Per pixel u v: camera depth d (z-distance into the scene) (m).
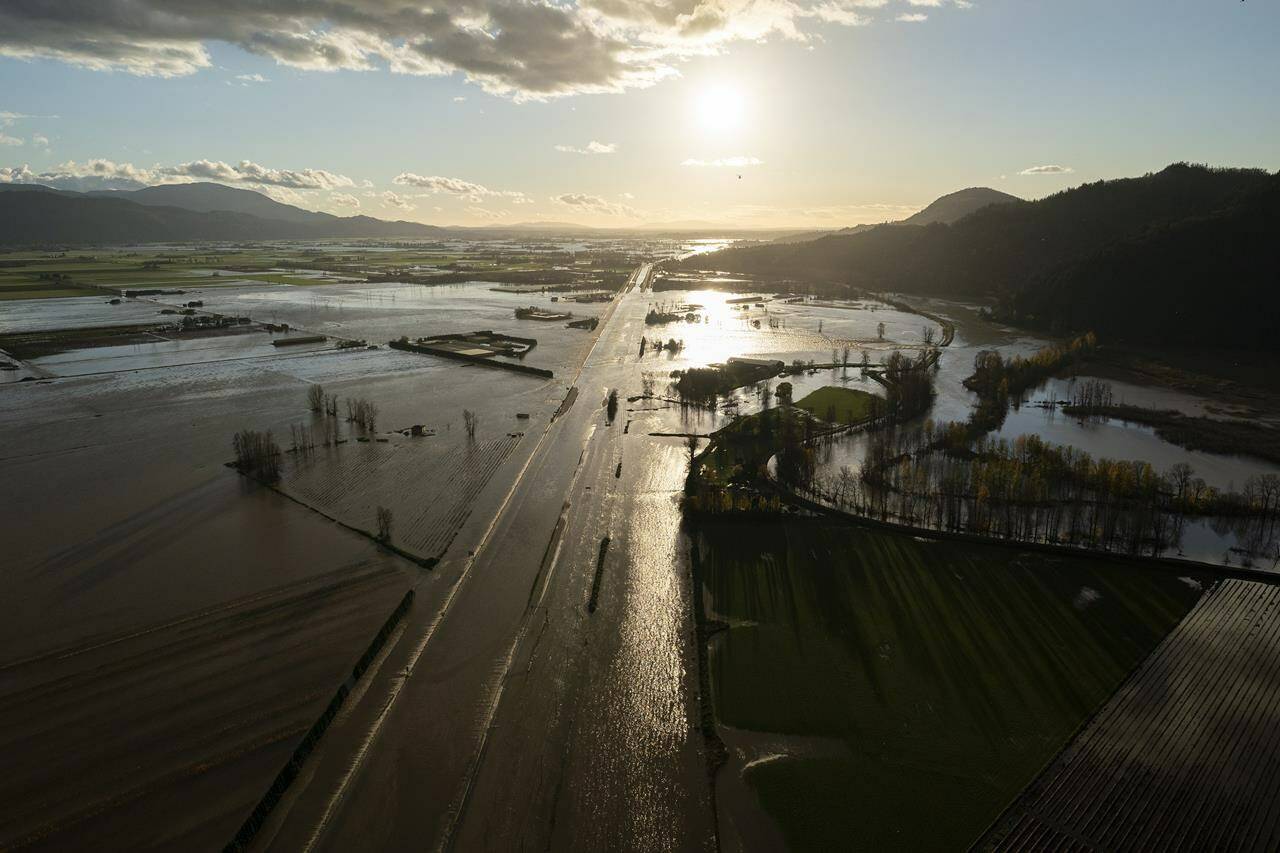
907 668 87.38
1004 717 79.06
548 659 89.88
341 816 67.31
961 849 63.47
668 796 69.75
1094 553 111.25
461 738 76.94
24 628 94.31
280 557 113.12
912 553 114.06
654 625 96.94
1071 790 69.19
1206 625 94.81
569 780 71.69
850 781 71.12
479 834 65.56
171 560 112.12
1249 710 79.25
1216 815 66.00
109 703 80.50
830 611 99.31
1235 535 120.44
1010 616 97.38
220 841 64.19
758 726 78.69
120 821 66.06
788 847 64.25
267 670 86.19
